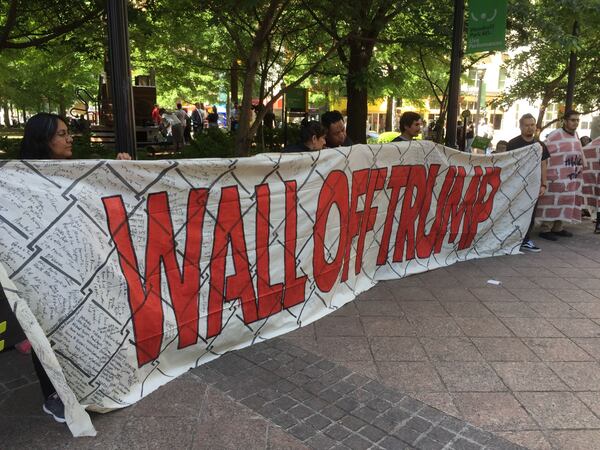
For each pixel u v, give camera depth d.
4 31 7.08
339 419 2.86
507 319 4.30
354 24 7.30
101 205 2.80
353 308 4.51
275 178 3.81
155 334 3.09
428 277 5.43
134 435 2.67
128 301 2.92
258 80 15.91
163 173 3.07
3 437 2.63
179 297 3.23
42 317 2.58
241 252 3.61
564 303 4.71
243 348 3.70
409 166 5.27
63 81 20.56
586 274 5.64
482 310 4.50
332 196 4.34
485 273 5.61
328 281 4.43
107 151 9.54
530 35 8.41
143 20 6.60
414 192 5.39
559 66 12.84
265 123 14.43
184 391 3.10
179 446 2.60
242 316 3.67
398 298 4.77
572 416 2.94
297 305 4.12
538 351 3.73
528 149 6.43
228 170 3.45
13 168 2.50
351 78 8.66
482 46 5.91
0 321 2.52
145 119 15.81
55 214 2.61
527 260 6.22
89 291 2.72
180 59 14.06
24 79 24.83
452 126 6.28
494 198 6.29
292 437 2.69
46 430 2.70
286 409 2.94
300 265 4.09
